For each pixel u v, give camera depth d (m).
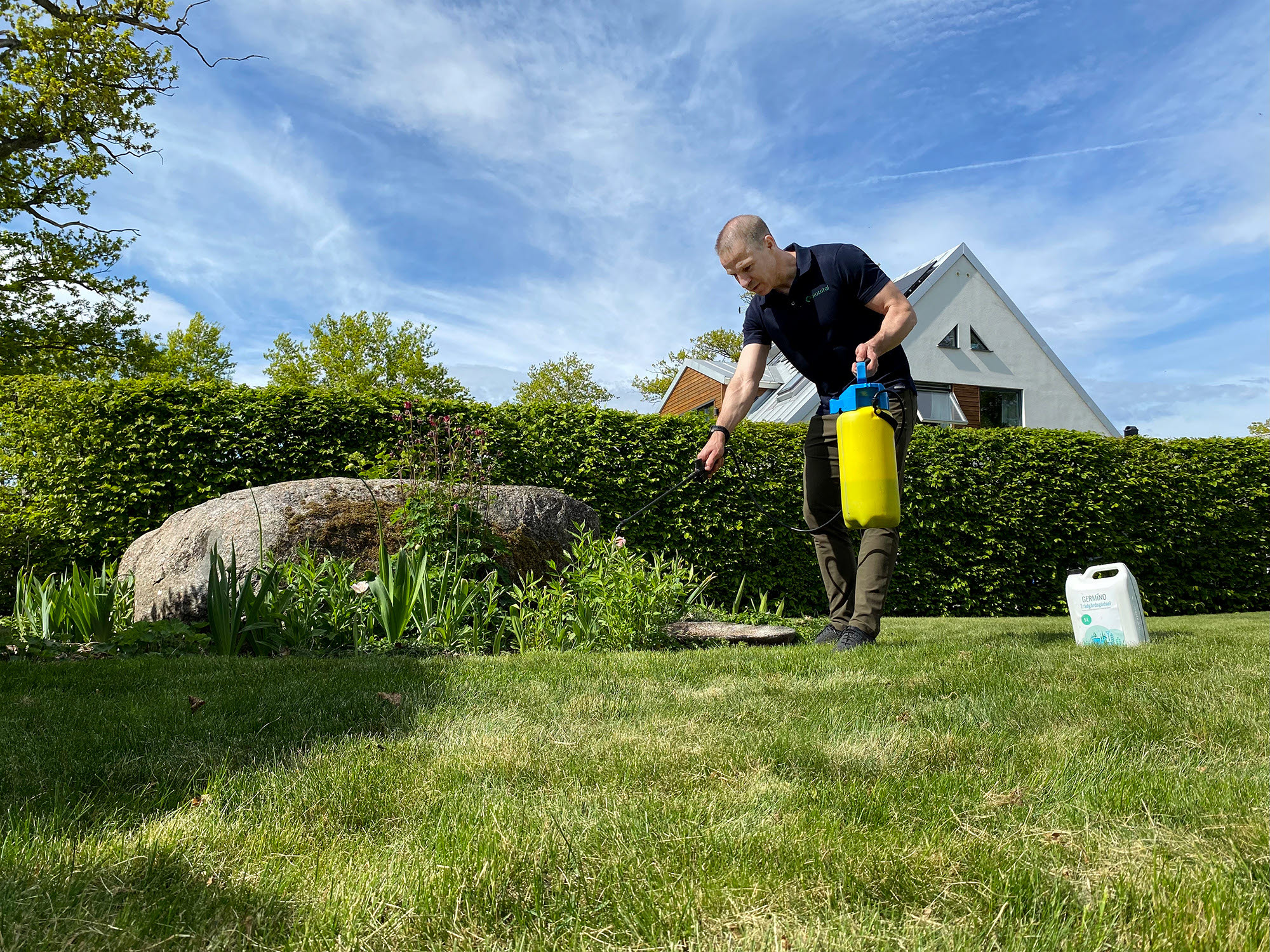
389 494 5.53
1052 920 1.08
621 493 8.81
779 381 19.84
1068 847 1.33
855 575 4.36
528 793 1.64
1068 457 10.59
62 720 2.24
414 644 4.36
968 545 10.16
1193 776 1.69
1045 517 10.41
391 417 8.13
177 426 7.64
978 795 1.61
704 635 4.97
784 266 4.03
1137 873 1.22
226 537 5.20
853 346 4.08
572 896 1.17
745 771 1.79
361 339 26.67
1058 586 10.37
